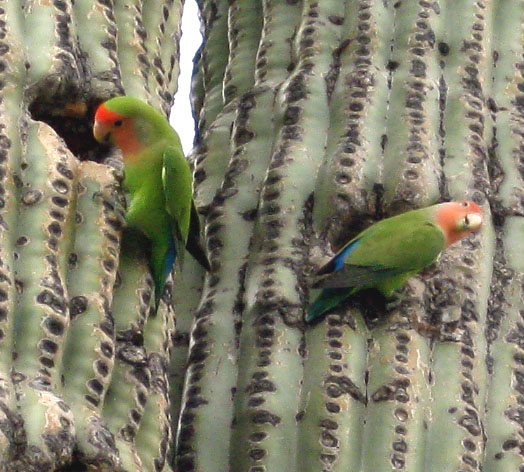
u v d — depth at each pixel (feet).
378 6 33.14
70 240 23.59
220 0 38.96
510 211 31.83
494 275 30.96
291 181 30.32
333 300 28.45
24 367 21.52
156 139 26.45
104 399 23.16
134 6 28.71
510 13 34.76
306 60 32.60
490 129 32.89
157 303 25.80
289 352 28.22
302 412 27.45
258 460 27.04
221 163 32.91
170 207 25.89
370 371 28.27
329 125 31.50
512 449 28.58
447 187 31.01
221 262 30.42
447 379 28.63
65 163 23.94
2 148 23.25
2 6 25.23
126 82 27.73
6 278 21.90
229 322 29.48
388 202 30.32
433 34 32.86
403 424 27.50
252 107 32.60
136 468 22.63
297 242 29.76
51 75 25.05
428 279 29.81
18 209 23.09
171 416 30.14
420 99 31.71
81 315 22.97
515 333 30.25
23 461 20.08
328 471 26.71
